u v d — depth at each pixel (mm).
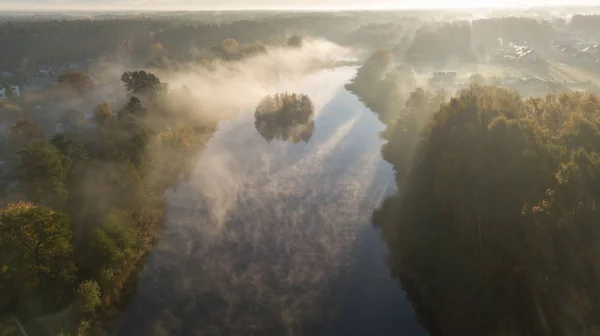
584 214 34375
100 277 42625
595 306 32031
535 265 36969
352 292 47094
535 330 35656
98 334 40500
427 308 44000
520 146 43688
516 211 40875
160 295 46531
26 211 39750
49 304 38375
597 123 45531
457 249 45594
